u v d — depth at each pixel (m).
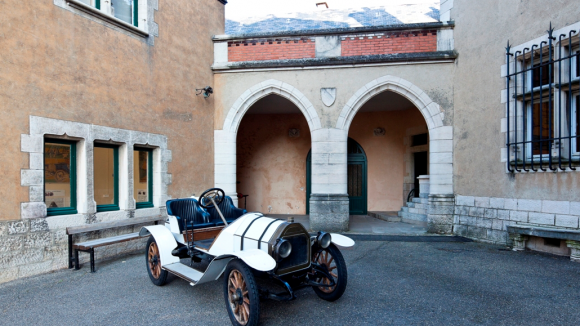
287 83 7.72
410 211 8.84
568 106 5.21
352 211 10.63
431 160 7.27
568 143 5.20
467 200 6.83
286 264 3.22
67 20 5.00
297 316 3.29
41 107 4.66
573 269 4.66
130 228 5.99
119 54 5.77
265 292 3.15
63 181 5.08
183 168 7.06
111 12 5.80
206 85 7.77
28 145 4.51
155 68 6.46
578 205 5.01
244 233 3.47
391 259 5.30
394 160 10.46
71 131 5.01
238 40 7.94
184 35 7.17
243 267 2.96
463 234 6.89
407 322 3.14
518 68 5.93
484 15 6.48
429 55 7.12
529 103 5.83
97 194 5.57
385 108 10.19
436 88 7.23
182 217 4.73
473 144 6.70
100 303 3.69
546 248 5.55
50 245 4.76
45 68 4.71
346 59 7.41
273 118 11.02
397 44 7.43
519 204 5.82
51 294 3.95
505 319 3.20
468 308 3.45
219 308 3.55
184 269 3.79
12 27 4.38
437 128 7.21
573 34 5.03
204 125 7.67
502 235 6.13
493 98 6.28
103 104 5.49
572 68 5.19
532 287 4.01
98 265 5.18
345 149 7.55
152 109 6.38
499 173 6.18
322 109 7.59
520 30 5.81
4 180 4.30
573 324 3.09
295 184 10.86
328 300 3.62
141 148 6.36
